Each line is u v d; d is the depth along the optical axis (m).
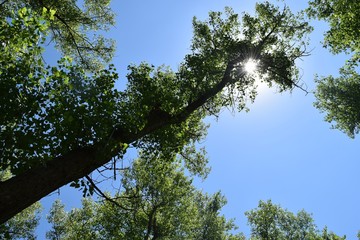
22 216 25.75
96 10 20.03
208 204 37.91
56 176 6.40
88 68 19.42
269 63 16.48
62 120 7.41
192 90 14.37
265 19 17.72
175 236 26.50
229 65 15.05
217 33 17.12
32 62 8.23
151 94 11.38
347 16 17.94
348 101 23.30
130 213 24.19
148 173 24.19
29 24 7.91
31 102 7.35
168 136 12.45
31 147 6.86
